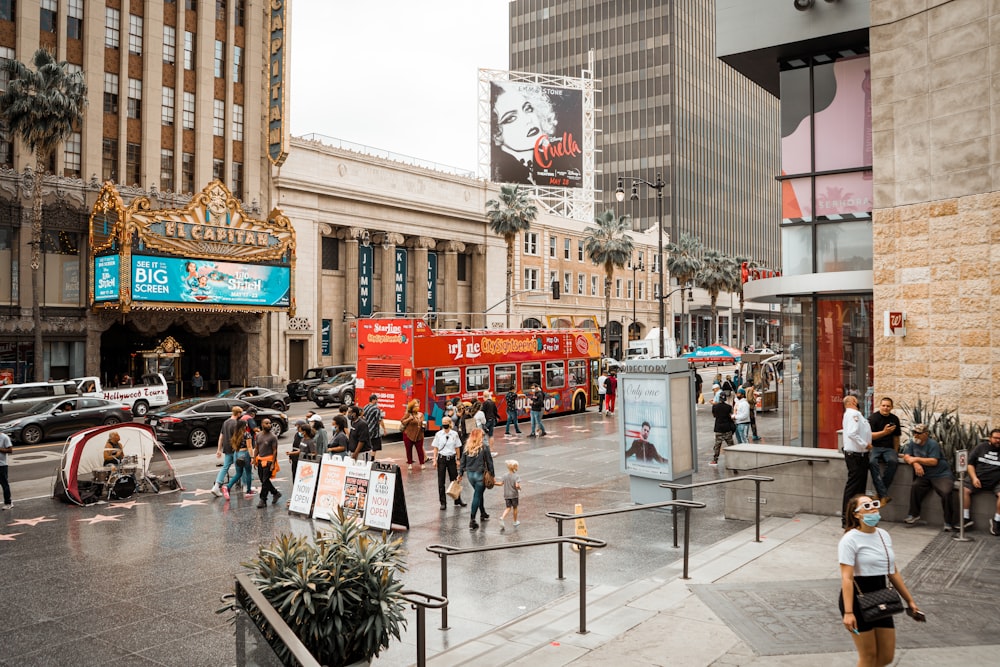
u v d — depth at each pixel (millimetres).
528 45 121750
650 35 111438
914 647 7250
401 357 27047
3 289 38719
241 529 13953
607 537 12961
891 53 15352
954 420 13461
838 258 17453
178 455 23797
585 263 74625
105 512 15461
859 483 12156
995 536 11578
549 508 15562
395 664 7723
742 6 17844
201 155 47188
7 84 38156
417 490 17719
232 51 49250
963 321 14156
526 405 31672
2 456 15664
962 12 14234
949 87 14445
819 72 17844
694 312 96438
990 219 13797
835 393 17812
